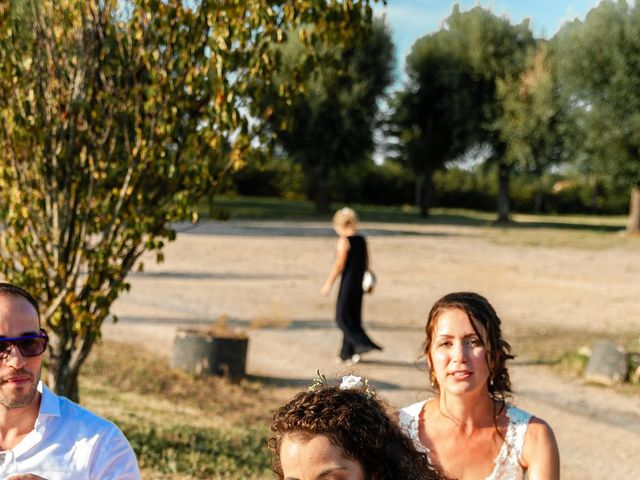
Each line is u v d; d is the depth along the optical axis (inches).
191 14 243.8
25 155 248.7
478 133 1888.5
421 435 128.0
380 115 1911.9
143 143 245.9
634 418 389.4
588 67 1581.0
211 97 247.3
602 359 455.8
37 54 248.1
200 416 349.7
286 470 61.6
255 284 775.1
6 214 250.2
